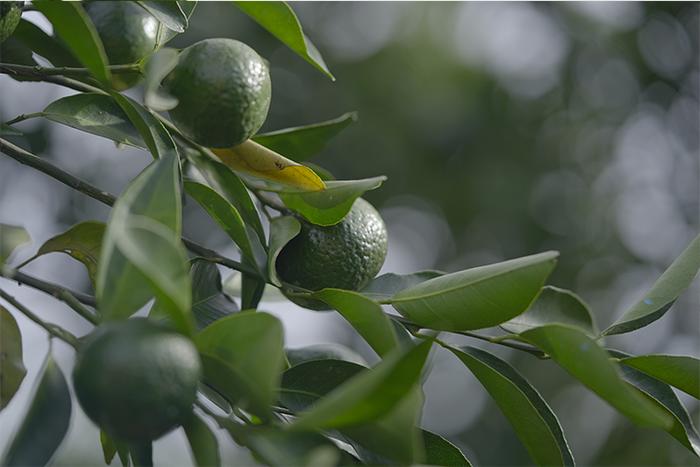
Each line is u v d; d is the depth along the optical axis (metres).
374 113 2.77
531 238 2.80
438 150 2.82
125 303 1.14
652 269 2.86
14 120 1.26
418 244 2.88
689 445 1.24
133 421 1.13
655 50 2.93
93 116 1.26
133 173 2.50
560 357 1.20
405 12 2.90
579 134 2.91
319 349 1.32
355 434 1.15
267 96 1.25
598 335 1.26
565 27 2.96
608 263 2.82
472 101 2.84
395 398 1.13
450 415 2.87
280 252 1.27
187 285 1.12
